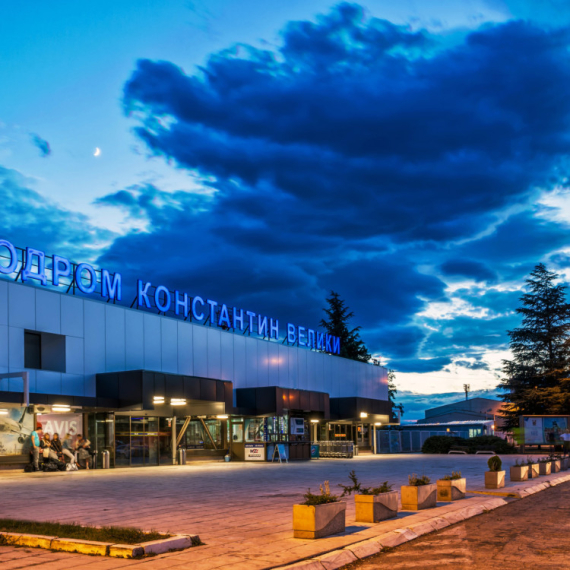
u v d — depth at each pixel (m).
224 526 11.75
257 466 31.92
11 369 25.98
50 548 9.42
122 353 31.80
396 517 12.75
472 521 13.16
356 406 49.38
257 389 38.62
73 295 29.47
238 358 41.06
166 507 14.55
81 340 29.53
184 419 35.56
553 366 70.94
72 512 13.66
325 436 49.31
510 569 8.36
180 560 8.65
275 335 47.19
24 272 28.02
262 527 11.63
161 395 30.00
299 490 18.73
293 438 39.00
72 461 27.28
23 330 26.78
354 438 53.25
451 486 15.84
